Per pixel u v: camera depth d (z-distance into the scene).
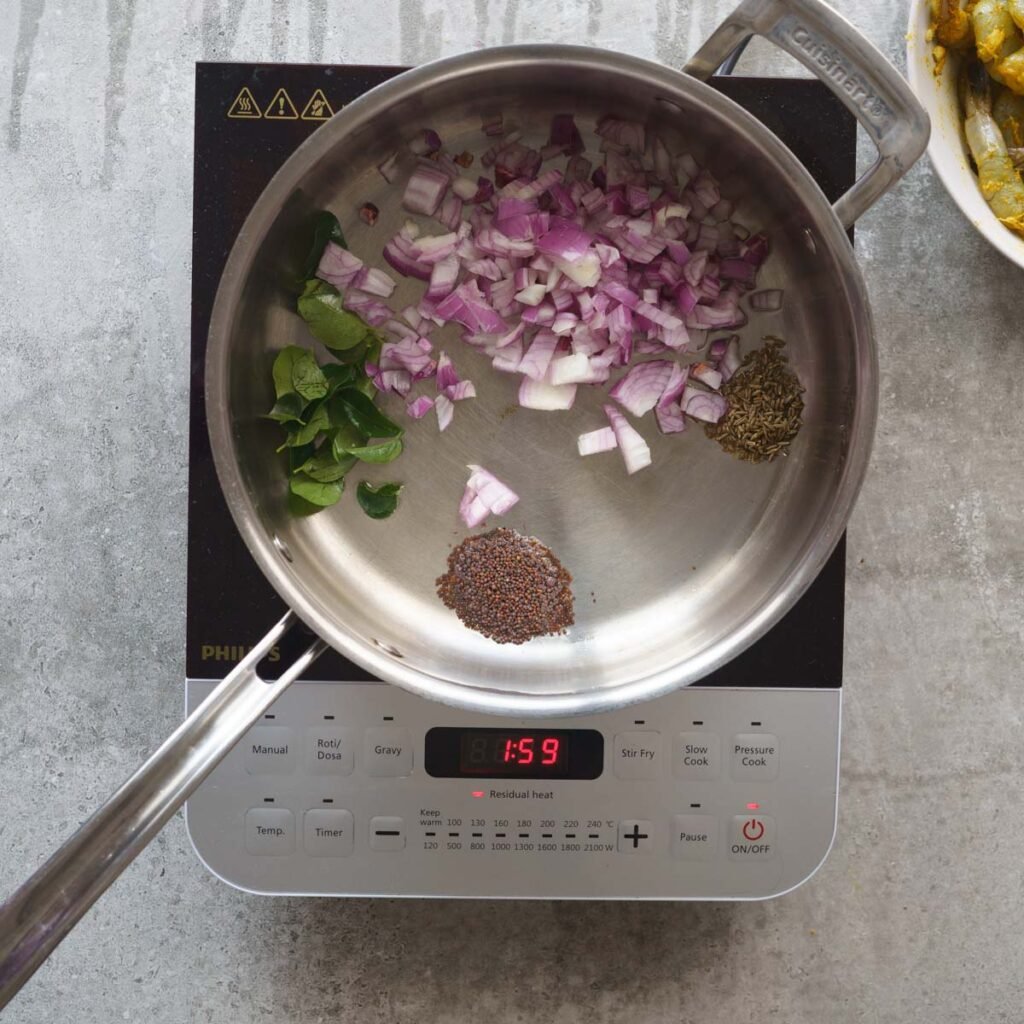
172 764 0.57
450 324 0.78
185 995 0.84
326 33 0.82
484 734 0.76
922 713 0.84
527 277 0.77
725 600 0.77
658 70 0.64
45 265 0.83
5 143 0.82
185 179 0.83
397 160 0.77
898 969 0.85
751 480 0.79
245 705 0.61
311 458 0.76
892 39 0.82
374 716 0.75
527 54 0.64
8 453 0.83
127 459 0.83
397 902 0.85
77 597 0.84
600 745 0.76
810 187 0.65
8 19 0.82
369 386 0.77
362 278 0.76
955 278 0.83
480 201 0.78
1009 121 0.77
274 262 0.72
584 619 0.79
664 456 0.79
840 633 0.76
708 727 0.76
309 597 0.69
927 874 0.84
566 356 0.78
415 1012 0.84
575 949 0.85
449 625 0.78
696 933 0.85
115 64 0.82
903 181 0.83
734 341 0.79
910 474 0.84
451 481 0.78
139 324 0.83
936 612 0.84
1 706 0.84
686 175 0.77
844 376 0.71
